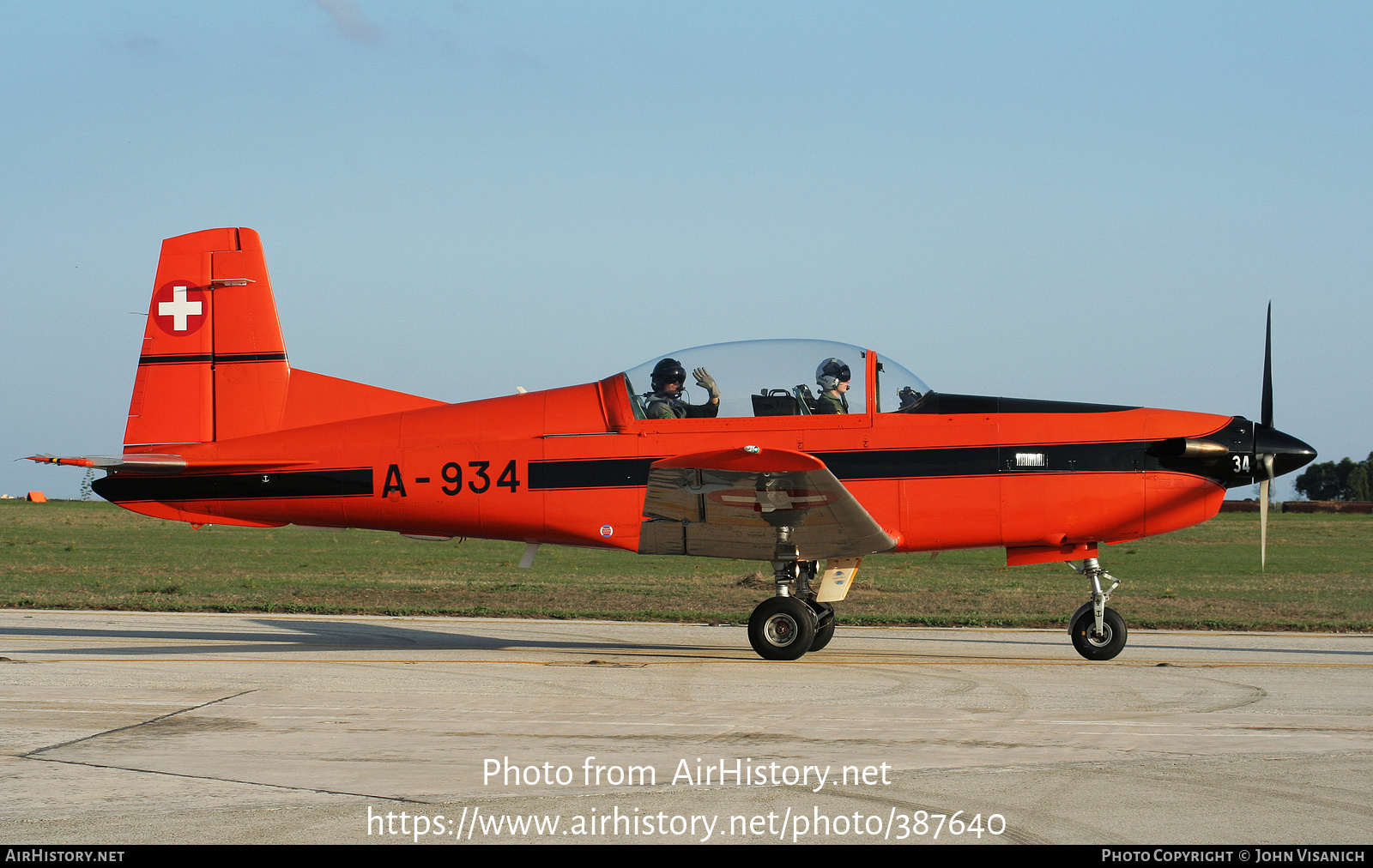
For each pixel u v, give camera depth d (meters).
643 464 15.30
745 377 15.30
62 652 16.05
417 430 16.33
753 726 10.07
